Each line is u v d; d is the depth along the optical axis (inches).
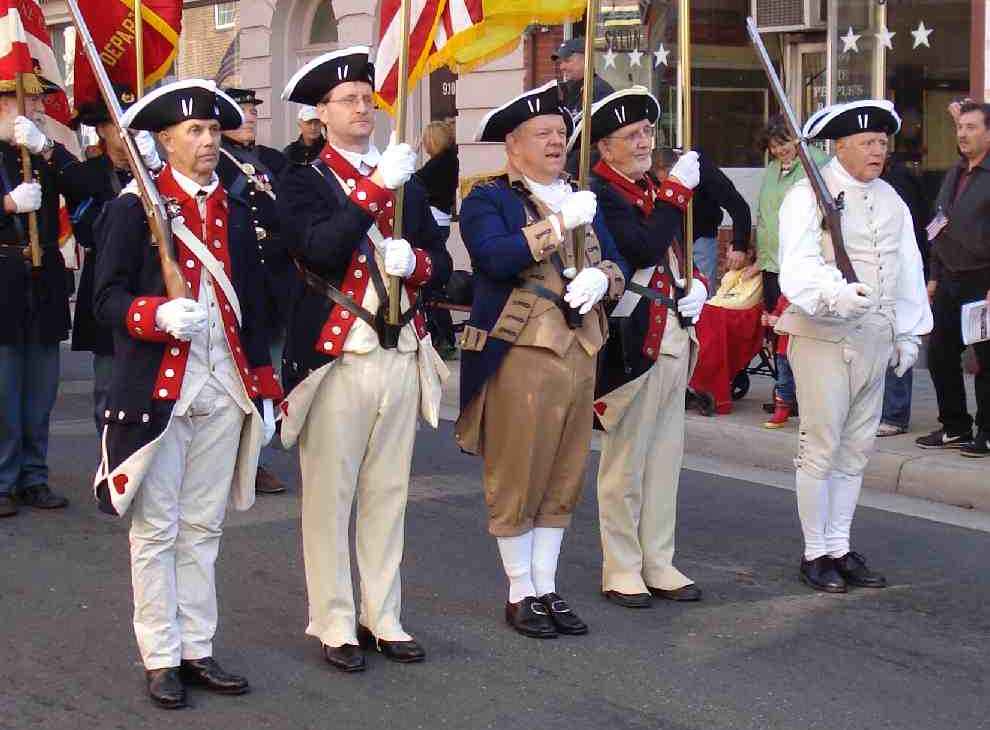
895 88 497.4
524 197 228.2
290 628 238.1
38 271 307.9
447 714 202.2
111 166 312.8
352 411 212.2
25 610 246.7
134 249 199.0
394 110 237.5
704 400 394.3
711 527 302.8
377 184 203.2
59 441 391.5
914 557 280.7
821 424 254.8
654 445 250.8
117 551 282.8
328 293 210.8
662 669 219.9
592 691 211.0
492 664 221.3
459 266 608.4
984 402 336.5
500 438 228.5
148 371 196.7
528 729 197.3
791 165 386.0
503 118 226.1
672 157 346.9
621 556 250.5
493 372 226.2
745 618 243.6
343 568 218.2
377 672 217.6
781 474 355.9
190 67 775.1
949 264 340.5
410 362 216.1
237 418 205.2
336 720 200.1
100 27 281.6
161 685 204.4
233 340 203.0
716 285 514.3
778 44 545.0
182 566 207.2
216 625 223.1
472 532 297.9
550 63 574.9
